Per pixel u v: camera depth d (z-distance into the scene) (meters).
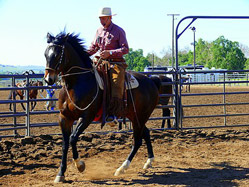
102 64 6.54
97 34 6.78
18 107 20.73
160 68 65.81
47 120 14.30
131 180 6.12
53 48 5.76
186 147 8.86
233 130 10.82
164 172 6.68
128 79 6.78
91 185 5.72
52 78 5.73
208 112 16.75
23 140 8.44
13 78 9.49
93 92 6.11
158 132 10.23
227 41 101.38
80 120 5.96
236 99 23.53
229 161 7.52
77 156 5.98
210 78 54.41
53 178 6.19
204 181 6.04
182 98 25.52
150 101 7.25
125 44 6.58
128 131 10.24
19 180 6.04
